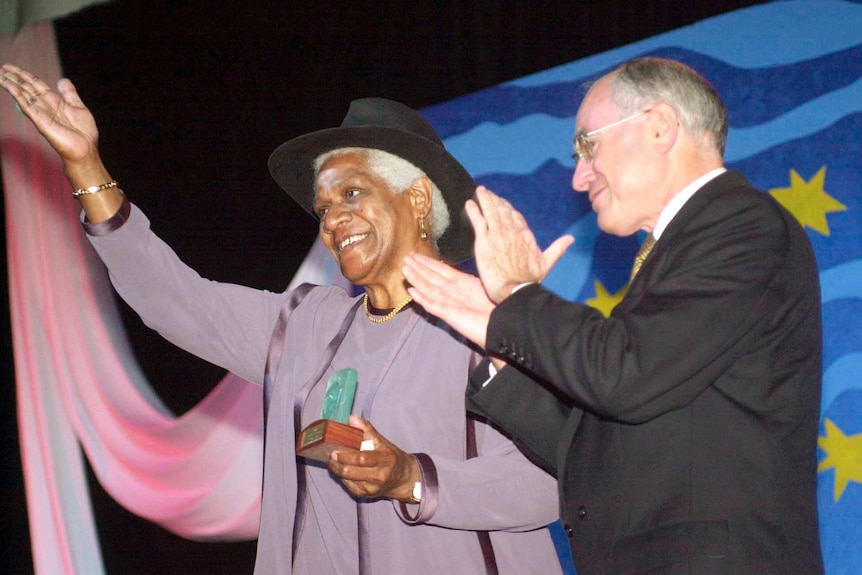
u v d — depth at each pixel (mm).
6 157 7699
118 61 7520
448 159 3623
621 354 2520
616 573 2600
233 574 6902
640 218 2863
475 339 2773
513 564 3379
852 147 5832
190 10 7426
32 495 7359
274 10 7211
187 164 7281
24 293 7570
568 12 6508
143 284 3643
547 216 6348
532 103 6508
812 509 2607
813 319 2664
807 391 2629
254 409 6992
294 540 3445
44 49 7664
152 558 7082
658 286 2590
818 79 5973
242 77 7250
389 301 3643
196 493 7027
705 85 2883
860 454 5453
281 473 3568
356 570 3396
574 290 6172
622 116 2863
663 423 2609
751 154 5992
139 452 7207
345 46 6977
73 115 3553
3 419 7465
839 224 5746
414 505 3254
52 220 7613
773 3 6121
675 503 2559
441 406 3445
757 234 2602
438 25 6762
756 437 2553
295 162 3820
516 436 3049
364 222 3576
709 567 2479
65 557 7262
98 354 7398
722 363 2545
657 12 6312
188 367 7199
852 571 5363
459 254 3812
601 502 2674
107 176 3604
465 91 6641
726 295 2520
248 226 7105
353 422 2994
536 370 2654
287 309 3795
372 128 3570
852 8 5996
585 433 2777
